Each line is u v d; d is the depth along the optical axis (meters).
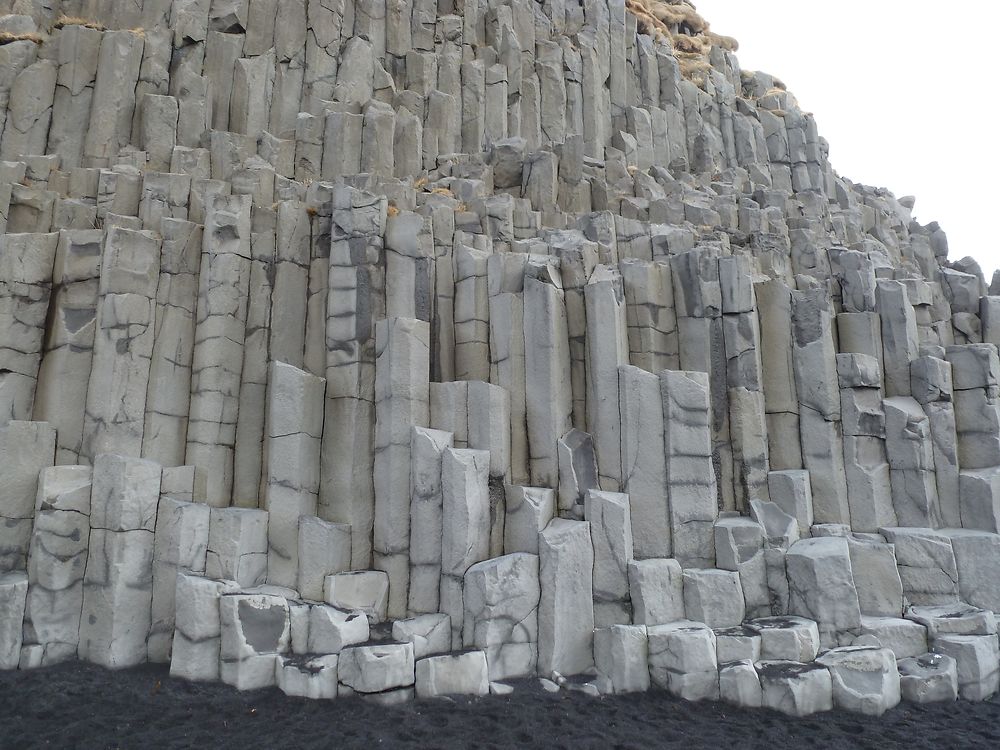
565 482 9.55
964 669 8.52
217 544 8.87
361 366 9.95
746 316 10.82
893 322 11.48
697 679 8.16
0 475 8.91
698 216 16.08
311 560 9.02
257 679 7.93
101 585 8.48
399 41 19.06
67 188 13.12
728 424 10.55
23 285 10.13
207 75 17.11
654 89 22.88
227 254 10.53
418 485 9.10
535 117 19.23
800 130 23.39
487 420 9.41
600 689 8.28
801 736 7.41
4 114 14.81
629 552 9.06
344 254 10.45
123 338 9.85
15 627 8.26
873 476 10.39
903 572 9.72
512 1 20.95
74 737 6.82
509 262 10.59
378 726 7.18
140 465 8.73
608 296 10.23
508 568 8.50
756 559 9.28
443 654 8.02
